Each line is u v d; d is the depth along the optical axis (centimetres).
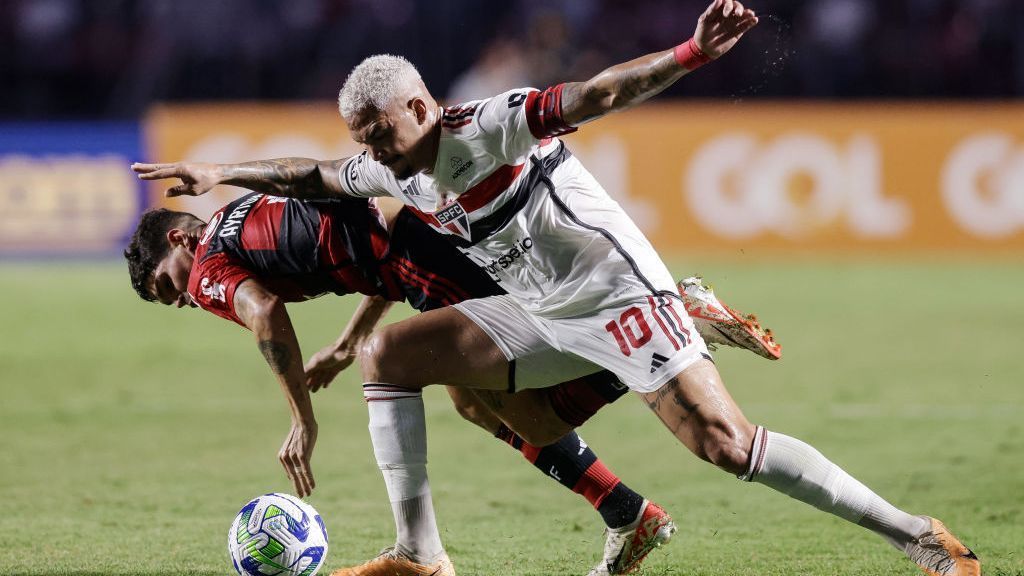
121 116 5806
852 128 4653
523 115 1275
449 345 1434
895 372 2980
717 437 1329
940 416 2522
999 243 4656
